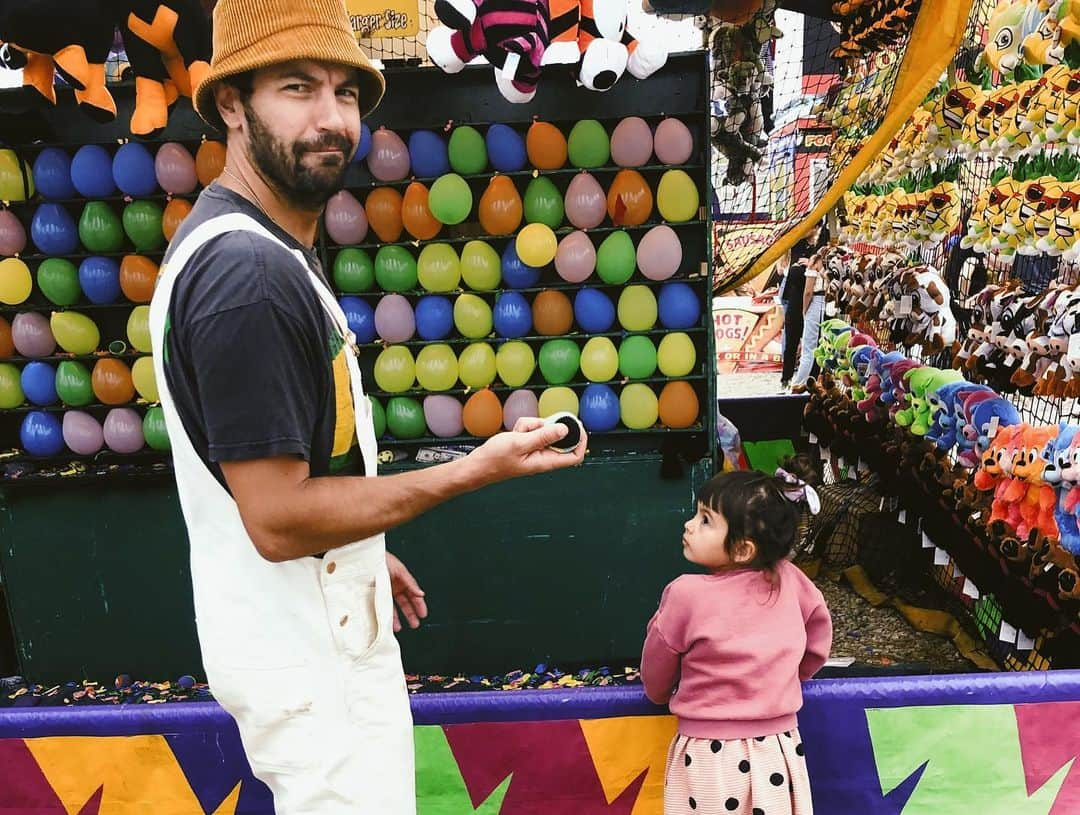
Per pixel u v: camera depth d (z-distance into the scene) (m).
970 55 2.83
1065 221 2.15
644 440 3.15
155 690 3.07
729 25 3.45
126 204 3.03
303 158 0.99
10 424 3.21
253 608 1.06
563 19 2.32
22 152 3.01
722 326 7.95
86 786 1.79
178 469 1.07
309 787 1.09
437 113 3.12
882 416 3.60
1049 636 2.43
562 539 3.04
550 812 1.81
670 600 1.57
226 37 0.96
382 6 2.83
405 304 3.04
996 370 2.68
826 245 4.49
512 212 2.93
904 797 1.77
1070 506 2.08
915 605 3.40
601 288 3.13
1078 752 1.75
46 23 2.08
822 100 3.81
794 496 2.43
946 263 3.55
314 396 0.98
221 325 0.89
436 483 1.00
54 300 2.99
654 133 2.98
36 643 3.10
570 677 3.05
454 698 1.77
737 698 1.50
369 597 1.14
